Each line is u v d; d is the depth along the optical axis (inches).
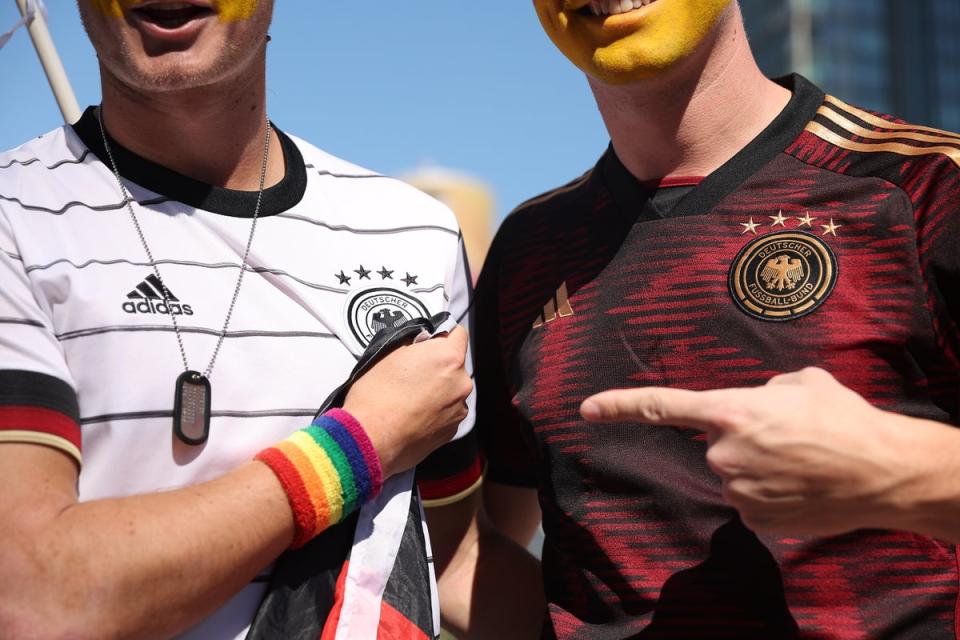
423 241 80.2
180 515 59.9
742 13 78.5
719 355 73.4
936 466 57.1
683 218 76.6
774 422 56.7
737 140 77.7
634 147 79.7
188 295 69.6
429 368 70.9
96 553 57.6
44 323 64.9
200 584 59.6
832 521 58.4
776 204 74.5
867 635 67.4
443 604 87.6
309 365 70.9
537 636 85.4
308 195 77.7
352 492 64.9
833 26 1316.4
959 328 69.1
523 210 88.8
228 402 68.0
